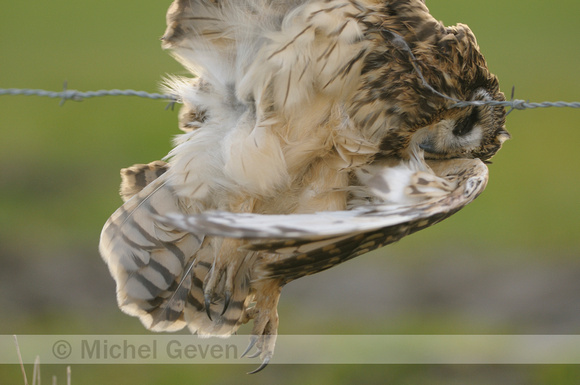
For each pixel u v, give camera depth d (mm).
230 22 6867
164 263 7582
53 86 29750
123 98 29719
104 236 7570
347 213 6316
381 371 14070
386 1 6941
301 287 17953
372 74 6883
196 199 7184
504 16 38938
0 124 27000
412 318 16484
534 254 19719
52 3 41906
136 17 40031
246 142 6789
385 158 7277
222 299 7516
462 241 20625
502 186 24125
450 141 7645
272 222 5758
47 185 22344
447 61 7145
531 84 30125
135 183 7875
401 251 19922
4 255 18188
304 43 6625
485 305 17219
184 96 7238
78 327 15391
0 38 35812
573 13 39656
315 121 6867
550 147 26547
